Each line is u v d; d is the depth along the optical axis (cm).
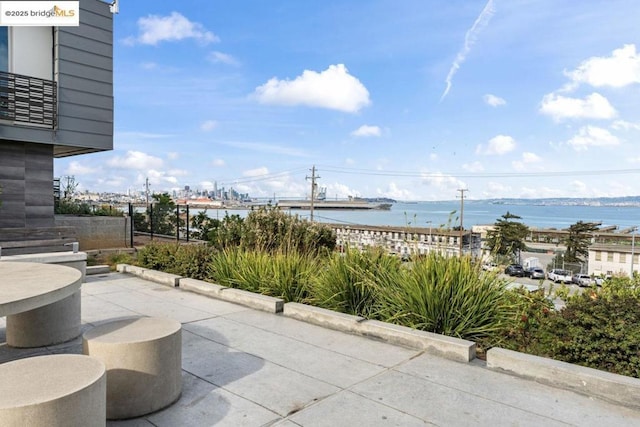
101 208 1666
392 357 431
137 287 771
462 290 473
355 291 565
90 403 231
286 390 351
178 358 332
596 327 382
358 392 349
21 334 455
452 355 426
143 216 1728
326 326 534
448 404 329
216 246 938
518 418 308
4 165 1010
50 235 1008
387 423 299
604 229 7869
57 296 314
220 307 631
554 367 365
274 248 848
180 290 748
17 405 204
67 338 479
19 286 325
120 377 297
